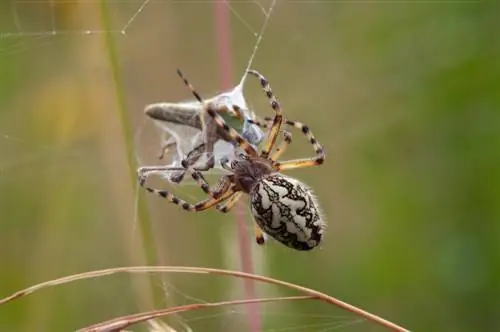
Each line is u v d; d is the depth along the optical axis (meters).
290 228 0.26
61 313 0.30
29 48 0.30
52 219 0.30
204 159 0.27
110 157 0.29
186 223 0.30
